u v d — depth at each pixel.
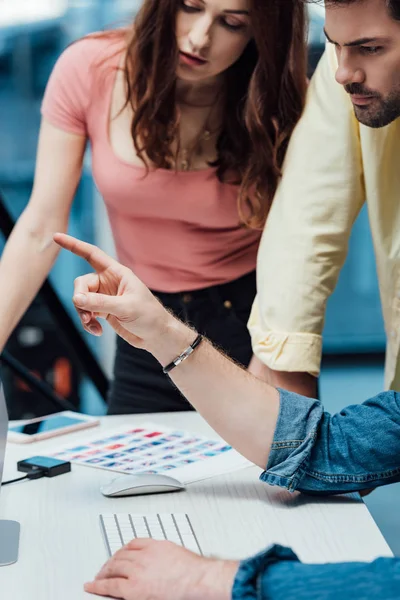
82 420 2.17
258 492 1.74
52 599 1.30
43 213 2.30
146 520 1.56
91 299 1.63
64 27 5.07
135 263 2.48
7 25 5.09
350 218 2.00
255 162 2.30
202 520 1.60
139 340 1.73
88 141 2.47
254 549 1.48
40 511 1.63
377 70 1.62
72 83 2.33
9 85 5.17
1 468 1.57
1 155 5.24
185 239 2.40
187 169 2.34
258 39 2.17
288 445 1.72
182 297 2.43
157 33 2.18
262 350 2.00
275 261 1.99
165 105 2.25
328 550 1.49
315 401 1.78
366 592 1.19
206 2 2.09
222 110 2.32
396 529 3.67
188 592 1.28
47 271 2.31
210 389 1.73
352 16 1.58
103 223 5.08
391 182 1.94
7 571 1.39
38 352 4.39
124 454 1.94
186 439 2.04
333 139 1.97
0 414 1.57
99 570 1.40
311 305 1.96
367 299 6.27
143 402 2.49
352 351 6.32
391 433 1.72
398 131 1.89
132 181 2.34
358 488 1.71
